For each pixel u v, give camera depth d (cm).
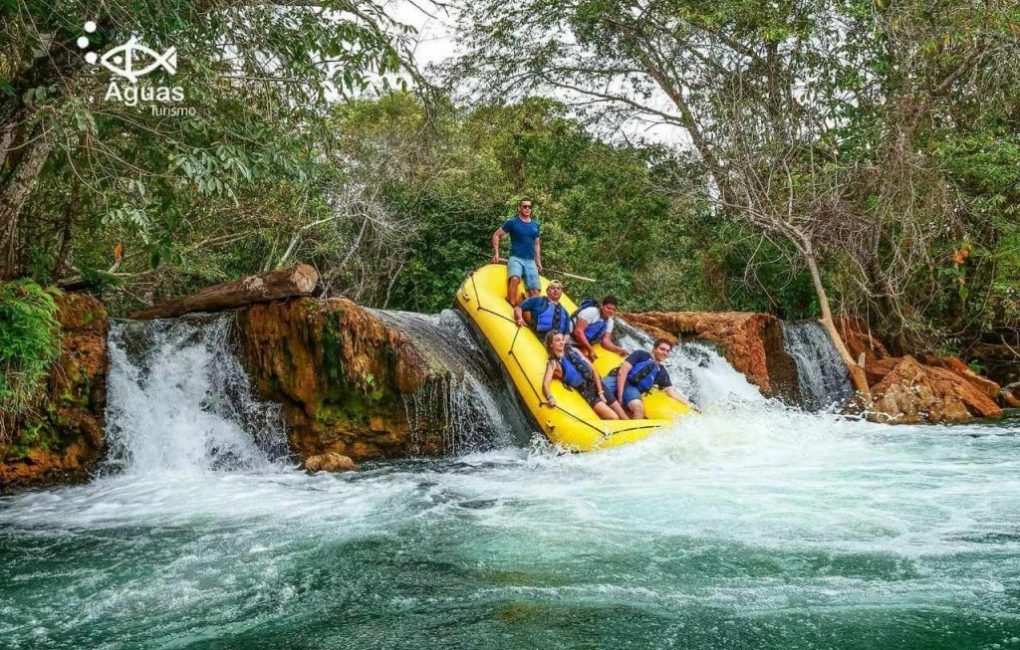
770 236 1484
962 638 304
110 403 760
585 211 1797
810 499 540
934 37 1303
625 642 306
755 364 1186
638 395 849
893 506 515
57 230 956
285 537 486
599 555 423
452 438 834
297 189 1267
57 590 391
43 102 619
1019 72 1327
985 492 555
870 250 1422
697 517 499
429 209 1847
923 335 1485
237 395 822
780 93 1491
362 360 812
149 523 540
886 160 1363
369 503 584
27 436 696
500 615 339
